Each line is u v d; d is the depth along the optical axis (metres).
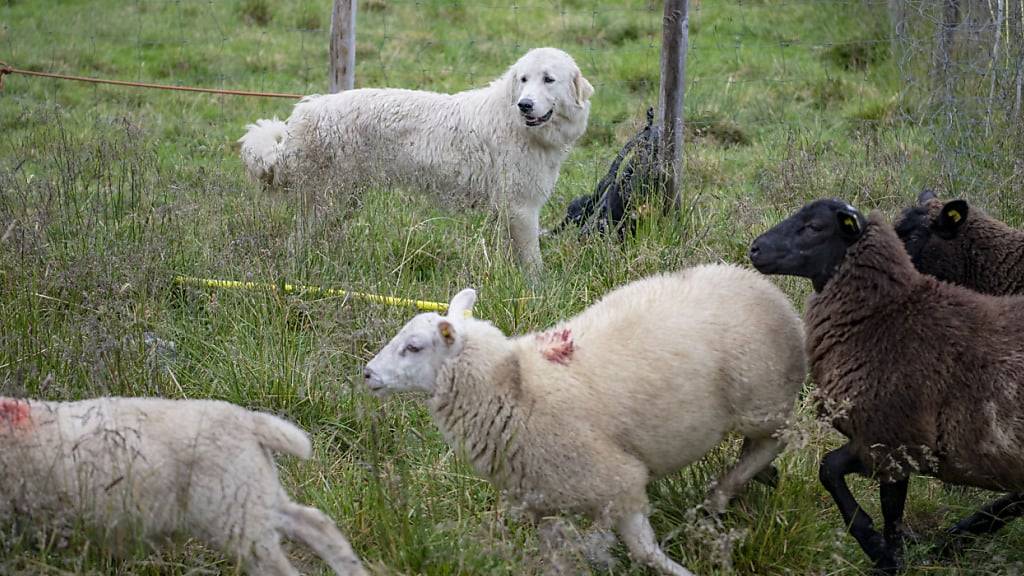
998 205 6.72
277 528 3.77
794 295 5.71
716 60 11.66
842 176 7.34
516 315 5.61
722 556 3.90
